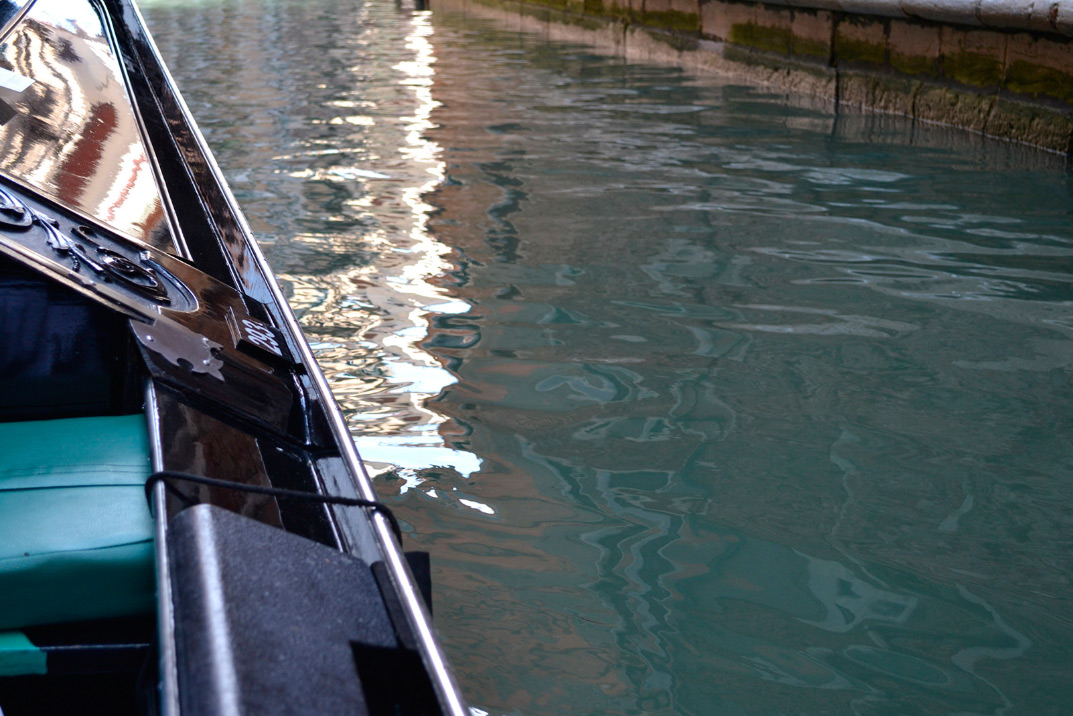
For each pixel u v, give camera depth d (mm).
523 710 1819
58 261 1553
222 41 11008
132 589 1168
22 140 2100
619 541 2336
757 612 2092
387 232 4586
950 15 6254
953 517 2428
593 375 3176
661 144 6203
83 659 1144
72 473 1281
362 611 1027
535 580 2188
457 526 2387
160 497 1138
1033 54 5820
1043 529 2381
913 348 3361
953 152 5898
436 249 4363
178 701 843
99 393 1584
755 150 6023
